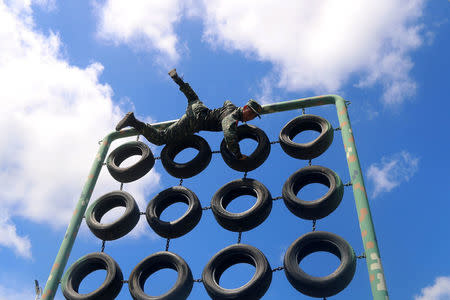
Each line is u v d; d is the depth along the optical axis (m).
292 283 6.64
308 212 7.34
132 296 7.09
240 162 8.27
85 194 8.76
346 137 8.24
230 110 8.51
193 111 8.71
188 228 7.82
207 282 6.89
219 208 7.80
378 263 6.39
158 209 8.27
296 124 8.87
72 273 7.57
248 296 6.54
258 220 7.53
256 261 6.95
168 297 6.84
